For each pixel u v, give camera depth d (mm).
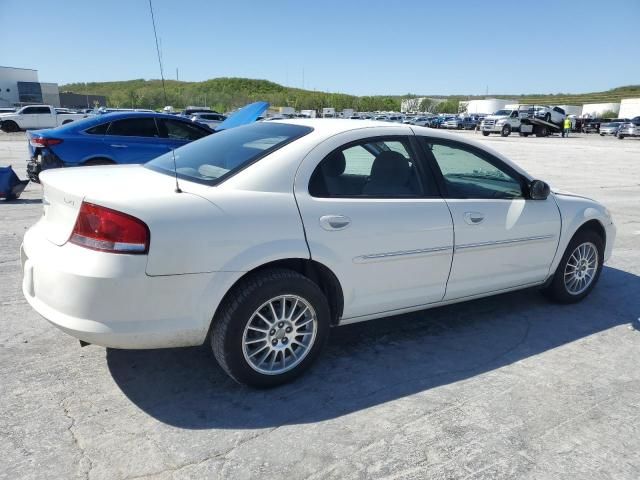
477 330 4074
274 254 2896
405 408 2963
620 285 5277
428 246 3508
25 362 3318
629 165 19047
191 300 2730
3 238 6141
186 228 2672
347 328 4031
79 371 3234
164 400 2955
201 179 3061
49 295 2691
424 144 3682
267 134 3494
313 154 3170
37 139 8266
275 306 3033
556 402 3076
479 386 3232
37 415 2764
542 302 4727
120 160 8680
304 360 3178
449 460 2531
